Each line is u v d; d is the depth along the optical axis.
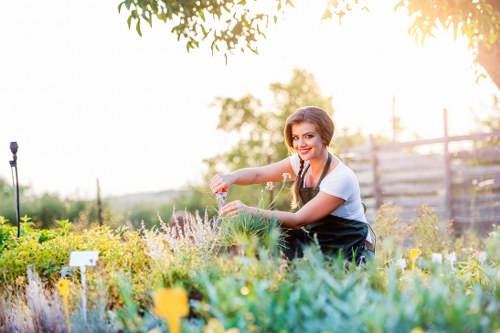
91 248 4.37
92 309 3.18
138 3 4.82
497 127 12.77
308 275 2.65
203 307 2.52
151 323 2.74
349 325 2.17
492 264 4.35
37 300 3.50
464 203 10.75
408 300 2.41
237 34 5.53
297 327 2.26
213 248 3.84
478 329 2.26
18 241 5.00
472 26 5.55
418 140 11.23
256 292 2.40
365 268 3.34
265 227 3.70
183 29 5.15
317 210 4.07
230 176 4.39
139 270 3.88
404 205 11.44
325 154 4.29
